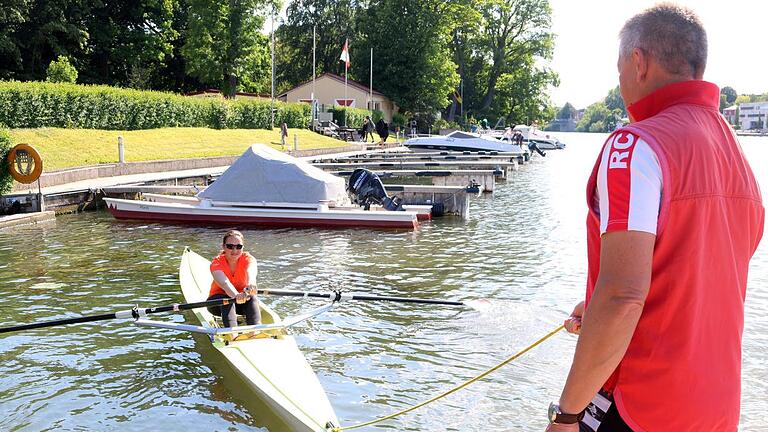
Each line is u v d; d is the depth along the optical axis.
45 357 7.60
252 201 17.59
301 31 76.75
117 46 51.84
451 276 11.38
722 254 1.98
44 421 6.02
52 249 13.91
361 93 62.34
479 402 6.33
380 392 6.58
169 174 25.66
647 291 1.88
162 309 7.52
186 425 5.92
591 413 2.17
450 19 66.56
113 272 11.74
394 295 10.13
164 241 15.06
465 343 7.96
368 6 71.50
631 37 2.17
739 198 2.04
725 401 2.01
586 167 39.50
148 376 7.03
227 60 49.59
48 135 27.55
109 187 20.84
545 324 8.63
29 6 43.91
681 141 1.95
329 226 17.03
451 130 66.19
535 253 13.45
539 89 81.88
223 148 33.91
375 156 37.34
